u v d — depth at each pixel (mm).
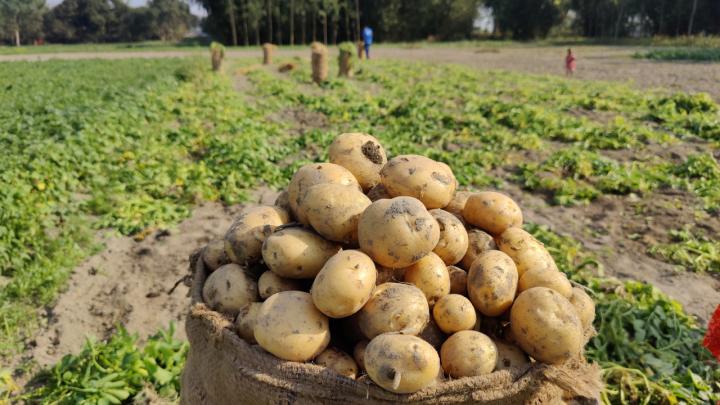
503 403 463
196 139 2150
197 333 536
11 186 1426
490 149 2145
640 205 1569
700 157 1808
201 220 1473
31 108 2467
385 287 503
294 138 2299
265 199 1654
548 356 482
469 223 612
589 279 1098
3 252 1155
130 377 791
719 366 853
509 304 521
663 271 1218
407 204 507
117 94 2916
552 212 1575
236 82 4176
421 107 2768
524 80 3990
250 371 468
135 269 1189
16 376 856
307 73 4473
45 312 1024
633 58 5816
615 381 803
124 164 1816
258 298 543
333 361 477
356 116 2742
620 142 2141
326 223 530
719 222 1448
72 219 1353
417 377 426
